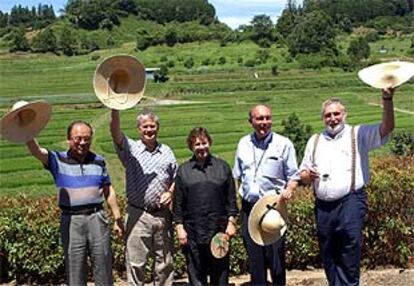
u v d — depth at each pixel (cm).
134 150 579
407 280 702
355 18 13888
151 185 576
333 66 11775
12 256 694
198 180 569
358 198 556
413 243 741
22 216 706
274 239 579
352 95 9650
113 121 568
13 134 541
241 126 7394
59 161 552
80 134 544
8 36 14200
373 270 734
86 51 14250
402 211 732
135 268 584
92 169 555
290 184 575
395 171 744
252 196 581
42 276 707
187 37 14362
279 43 13388
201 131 571
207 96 10219
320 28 12250
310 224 727
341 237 562
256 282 593
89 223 548
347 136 557
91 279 686
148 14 16312
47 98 9562
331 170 555
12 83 11044
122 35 15288
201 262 580
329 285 578
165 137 6694
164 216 587
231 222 576
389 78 533
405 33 12900
